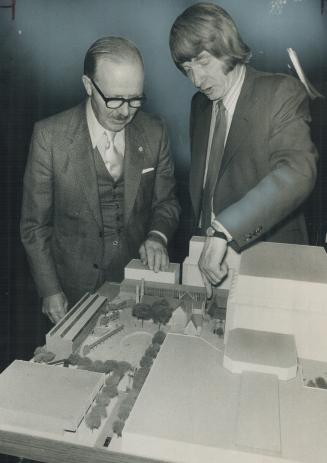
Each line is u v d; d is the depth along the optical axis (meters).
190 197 2.54
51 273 2.37
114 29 2.38
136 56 2.20
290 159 1.98
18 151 2.92
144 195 2.43
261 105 2.12
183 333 1.72
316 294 1.48
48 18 2.48
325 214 2.32
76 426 1.15
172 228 2.38
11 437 1.16
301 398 1.24
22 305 3.19
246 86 2.17
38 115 2.76
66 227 2.41
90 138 2.27
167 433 1.08
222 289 1.97
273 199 1.75
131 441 1.09
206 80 2.21
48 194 2.33
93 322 1.75
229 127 2.23
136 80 2.20
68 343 1.54
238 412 1.15
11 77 2.67
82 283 2.49
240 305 1.53
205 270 1.70
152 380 1.28
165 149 2.44
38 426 1.16
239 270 1.57
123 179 2.36
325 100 2.19
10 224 3.14
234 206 1.69
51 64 2.59
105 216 2.41
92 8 2.39
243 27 2.19
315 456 1.03
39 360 1.49
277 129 2.08
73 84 2.62
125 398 1.29
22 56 2.61
